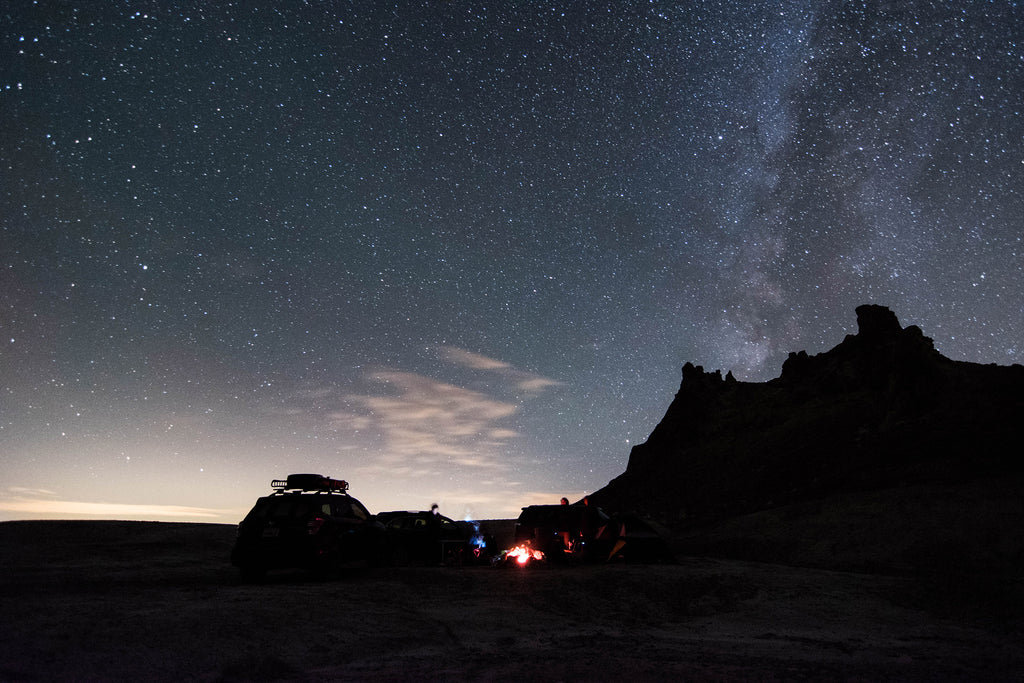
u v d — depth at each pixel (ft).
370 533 52.03
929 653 34.04
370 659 27.84
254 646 27.04
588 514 65.57
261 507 46.68
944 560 76.59
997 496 93.71
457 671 25.59
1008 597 51.16
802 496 136.05
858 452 146.72
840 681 25.64
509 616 37.76
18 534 73.87
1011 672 28.63
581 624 38.55
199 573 52.75
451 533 63.10
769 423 192.34
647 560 64.85
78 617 28.12
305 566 44.16
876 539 87.92
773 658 30.76
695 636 37.35
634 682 24.21
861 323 203.62
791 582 53.01
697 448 200.34
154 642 25.96
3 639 24.70
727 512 147.43
